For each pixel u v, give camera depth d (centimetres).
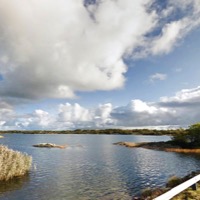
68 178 3180
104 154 6500
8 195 2314
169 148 7969
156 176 3384
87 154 6431
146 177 3306
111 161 5041
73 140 14125
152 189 2391
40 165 4322
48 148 8062
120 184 2855
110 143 11388
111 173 3612
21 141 12081
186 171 3834
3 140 12988
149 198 1888
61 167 4141
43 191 2483
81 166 4303
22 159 3238
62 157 5647
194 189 1809
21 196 2294
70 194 2389
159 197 1313
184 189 1738
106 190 2558
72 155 6116
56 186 2708
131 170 3909
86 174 3503
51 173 3512
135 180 3094
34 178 3092
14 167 3033
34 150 7312
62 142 11875
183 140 8500
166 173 3644
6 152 3023
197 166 4356
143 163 4753
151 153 6850
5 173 2900
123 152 7119
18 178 3045
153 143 9512
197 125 8306
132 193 2430
